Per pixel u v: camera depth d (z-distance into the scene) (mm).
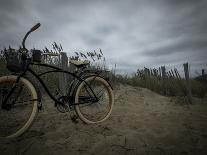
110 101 3510
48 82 5305
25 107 3850
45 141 2607
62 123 3350
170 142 2688
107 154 2320
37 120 3553
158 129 3119
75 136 2758
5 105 2600
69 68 5082
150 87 7969
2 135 2785
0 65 5172
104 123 3334
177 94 7648
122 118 3723
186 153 2383
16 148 2400
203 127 3363
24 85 2721
